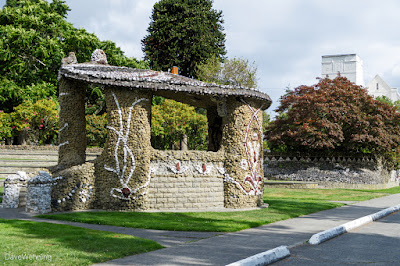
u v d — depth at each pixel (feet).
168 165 52.49
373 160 115.75
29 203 47.03
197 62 157.48
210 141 68.85
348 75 224.33
